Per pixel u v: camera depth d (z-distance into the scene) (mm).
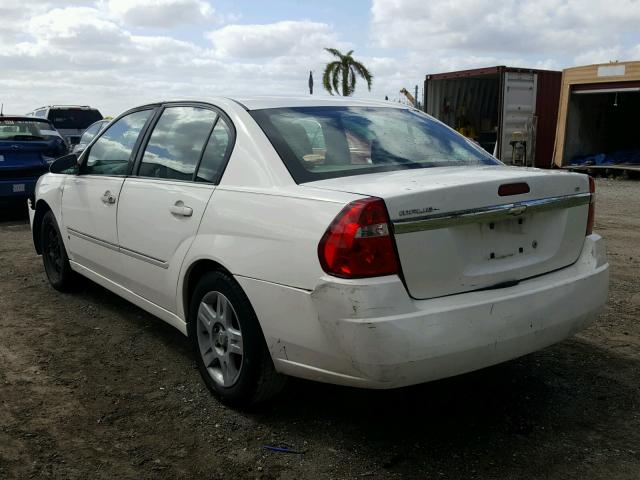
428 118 4156
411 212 2666
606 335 4430
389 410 3375
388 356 2576
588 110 17672
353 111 3836
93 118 19641
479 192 2834
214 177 3455
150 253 3865
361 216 2613
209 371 3484
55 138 10094
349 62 30734
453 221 2754
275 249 2914
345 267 2623
